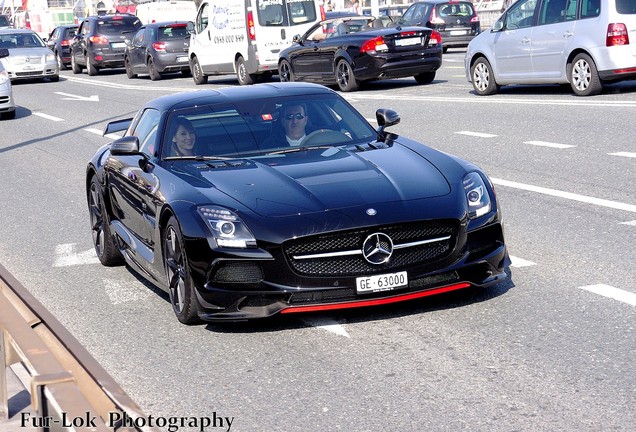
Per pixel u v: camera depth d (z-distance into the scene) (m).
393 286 5.88
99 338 6.25
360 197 6.01
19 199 12.15
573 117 14.52
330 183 6.21
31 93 29.56
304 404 4.84
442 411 4.59
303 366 5.39
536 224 8.45
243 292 5.83
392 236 5.89
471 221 6.08
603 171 10.52
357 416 4.62
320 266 5.84
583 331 5.57
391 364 5.29
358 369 5.26
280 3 25.77
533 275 6.84
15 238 9.81
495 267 6.18
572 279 6.67
